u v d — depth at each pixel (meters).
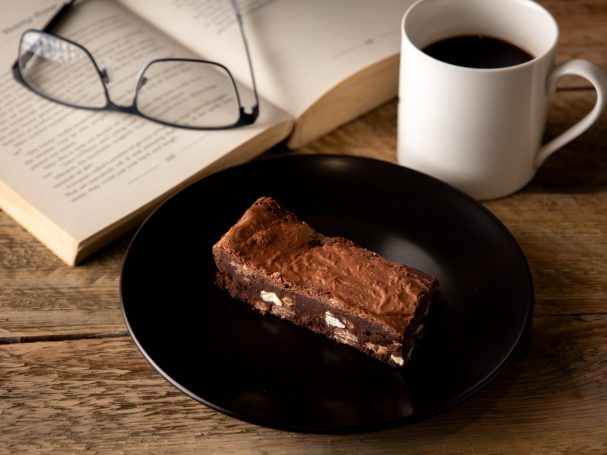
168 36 0.60
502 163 0.52
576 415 0.45
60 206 0.51
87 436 0.44
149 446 0.44
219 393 0.43
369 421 0.42
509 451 0.44
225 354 0.45
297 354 0.46
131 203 0.51
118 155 0.53
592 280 0.50
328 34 0.57
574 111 0.58
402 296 0.45
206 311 0.47
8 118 0.56
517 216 0.53
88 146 0.54
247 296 0.47
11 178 0.52
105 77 0.57
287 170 0.52
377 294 0.45
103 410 0.45
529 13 0.51
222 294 0.48
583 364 0.46
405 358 0.45
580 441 0.44
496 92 0.48
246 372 0.45
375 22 0.58
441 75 0.48
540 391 0.46
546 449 0.44
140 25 0.60
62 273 0.50
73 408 0.45
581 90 0.59
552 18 0.50
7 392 0.46
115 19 0.61
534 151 0.52
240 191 0.52
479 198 0.53
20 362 0.47
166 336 0.46
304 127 0.56
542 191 0.54
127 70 0.58
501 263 0.48
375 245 0.50
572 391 0.46
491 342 0.45
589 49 0.60
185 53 0.59
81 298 0.49
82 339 0.48
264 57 0.57
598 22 0.62
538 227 0.52
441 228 0.50
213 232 0.50
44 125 0.55
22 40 0.58
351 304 0.45
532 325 0.48
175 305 0.47
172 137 0.54
